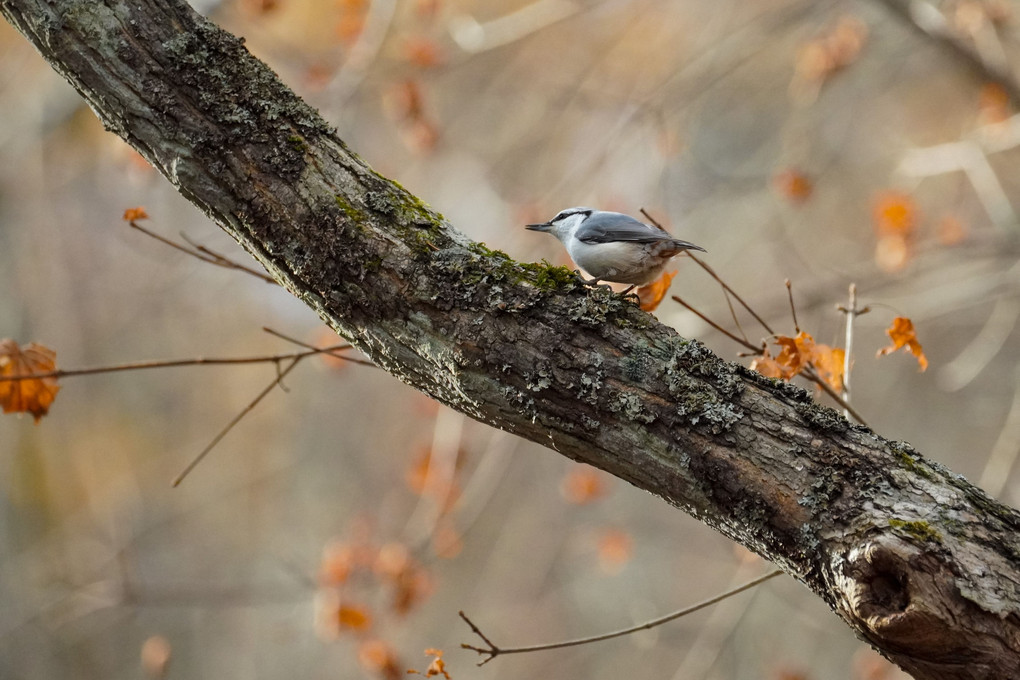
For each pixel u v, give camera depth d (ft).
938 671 10.44
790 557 11.27
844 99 48.06
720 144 53.62
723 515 11.52
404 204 13.32
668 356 11.98
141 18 13.34
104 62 13.20
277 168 13.16
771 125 53.42
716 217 49.70
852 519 10.85
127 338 62.18
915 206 39.52
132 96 13.20
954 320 52.65
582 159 41.98
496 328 12.33
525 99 48.39
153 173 32.55
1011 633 10.15
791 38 51.24
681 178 46.70
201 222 50.98
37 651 48.55
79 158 51.01
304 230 13.01
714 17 46.91
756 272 52.49
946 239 38.37
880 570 10.58
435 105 49.16
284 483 64.69
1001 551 10.57
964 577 10.30
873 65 47.37
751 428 11.46
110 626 52.06
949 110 52.31
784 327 42.63
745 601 37.37
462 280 12.58
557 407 12.08
